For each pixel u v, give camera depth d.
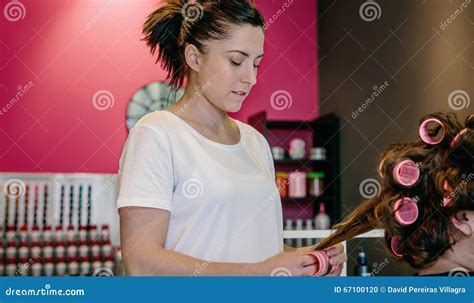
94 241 2.75
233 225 1.12
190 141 1.13
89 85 3.09
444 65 2.12
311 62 3.72
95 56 3.08
